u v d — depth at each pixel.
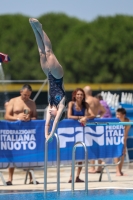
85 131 26.52
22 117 25.33
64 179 28.77
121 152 27.16
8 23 175.00
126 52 144.00
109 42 144.62
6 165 25.19
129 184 26.08
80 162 27.33
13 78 161.50
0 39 171.38
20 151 25.30
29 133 25.42
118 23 148.88
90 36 147.75
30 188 24.77
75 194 22.14
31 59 163.50
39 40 18.84
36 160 25.58
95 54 144.25
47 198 21.20
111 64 144.50
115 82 143.12
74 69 146.12
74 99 26.97
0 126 24.95
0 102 46.47
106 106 33.69
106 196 21.70
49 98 19.66
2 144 25.02
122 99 46.72
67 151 26.16
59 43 169.88
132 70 143.62
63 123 26.08
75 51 146.75
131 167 33.84
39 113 47.16
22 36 169.25
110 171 32.12
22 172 32.53
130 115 38.28
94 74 145.38
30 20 18.41
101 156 26.83
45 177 22.30
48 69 18.92
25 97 26.36
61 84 19.20
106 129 26.91
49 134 20.27
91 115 27.53
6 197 21.61
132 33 145.38
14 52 165.25
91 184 26.23
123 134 27.27
